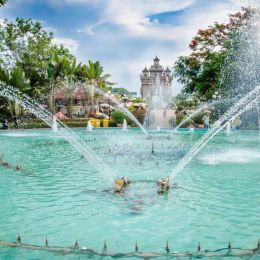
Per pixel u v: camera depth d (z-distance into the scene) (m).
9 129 29.86
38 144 17.77
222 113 31.33
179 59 36.31
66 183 8.28
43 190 7.58
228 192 7.40
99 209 6.16
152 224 5.40
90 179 8.73
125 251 4.41
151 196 7.03
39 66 42.06
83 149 15.35
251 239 4.82
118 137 22.81
